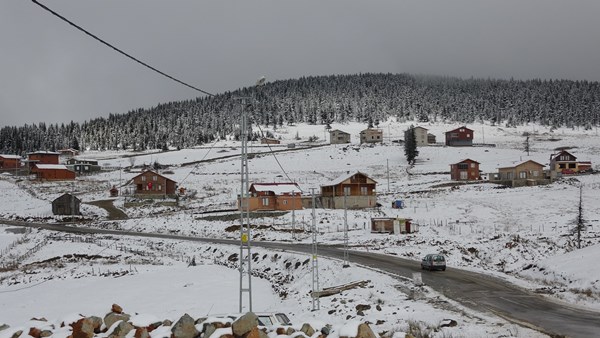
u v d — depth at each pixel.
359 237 61.62
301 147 164.75
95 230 72.50
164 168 139.25
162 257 54.31
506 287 33.44
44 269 46.84
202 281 40.72
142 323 11.46
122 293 36.16
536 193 83.75
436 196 87.25
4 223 76.94
